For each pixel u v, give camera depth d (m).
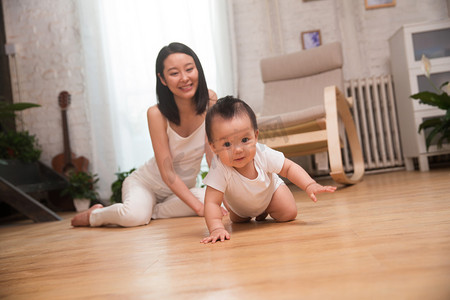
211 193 1.09
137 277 0.72
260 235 1.00
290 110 2.90
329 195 1.86
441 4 3.28
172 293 0.59
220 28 3.31
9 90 3.73
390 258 0.64
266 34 3.44
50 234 1.66
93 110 3.52
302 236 0.92
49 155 3.70
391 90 3.13
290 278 0.59
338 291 0.51
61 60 3.70
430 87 2.72
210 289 0.59
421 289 0.48
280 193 1.18
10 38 3.75
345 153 3.14
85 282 0.73
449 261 0.58
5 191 2.42
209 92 1.69
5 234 1.94
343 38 3.36
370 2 3.33
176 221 1.62
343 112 2.50
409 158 2.97
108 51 3.47
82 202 3.25
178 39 3.41
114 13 3.48
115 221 1.65
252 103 3.44
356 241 0.79
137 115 3.47
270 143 2.09
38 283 0.77
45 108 3.72
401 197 1.43
